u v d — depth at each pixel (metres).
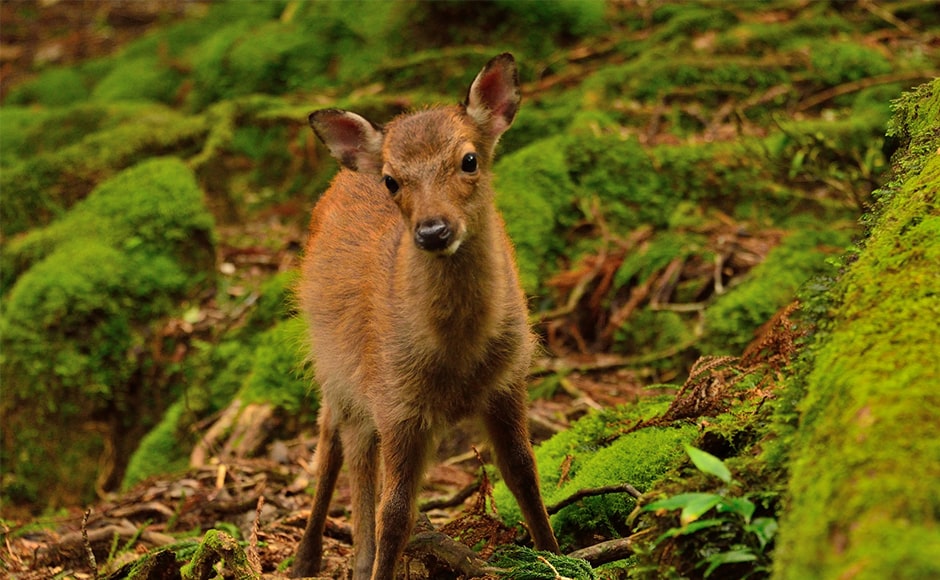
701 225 12.79
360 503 7.77
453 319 6.71
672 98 14.84
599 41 16.36
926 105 6.96
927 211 5.32
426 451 7.01
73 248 13.98
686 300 12.03
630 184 13.31
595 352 11.94
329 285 8.09
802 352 5.23
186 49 19.66
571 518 7.19
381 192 8.09
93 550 9.22
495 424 7.04
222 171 15.95
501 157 14.38
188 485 10.32
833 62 14.86
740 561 4.69
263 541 8.82
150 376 13.27
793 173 12.41
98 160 15.87
